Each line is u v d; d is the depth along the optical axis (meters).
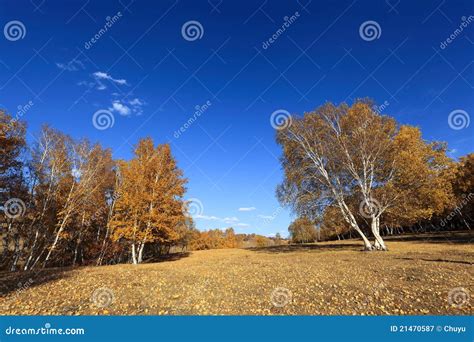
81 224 31.53
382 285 10.39
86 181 27.47
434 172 27.39
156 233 28.17
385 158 27.17
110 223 27.34
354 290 9.86
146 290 10.69
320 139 29.05
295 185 29.31
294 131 29.55
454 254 19.70
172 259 33.91
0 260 26.17
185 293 10.24
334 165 28.61
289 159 30.47
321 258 22.02
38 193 26.12
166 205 27.50
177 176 29.09
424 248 26.02
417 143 28.39
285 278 12.67
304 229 66.31
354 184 28.88
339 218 29.19
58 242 29.88
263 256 28.16
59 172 26.38
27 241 26.66
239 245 83.50
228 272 15.26
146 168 27.41
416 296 8.88
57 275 14.30
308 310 8.17
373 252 24.70
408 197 27.08
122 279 12.98
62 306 8.71
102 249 31.38
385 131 27.83
